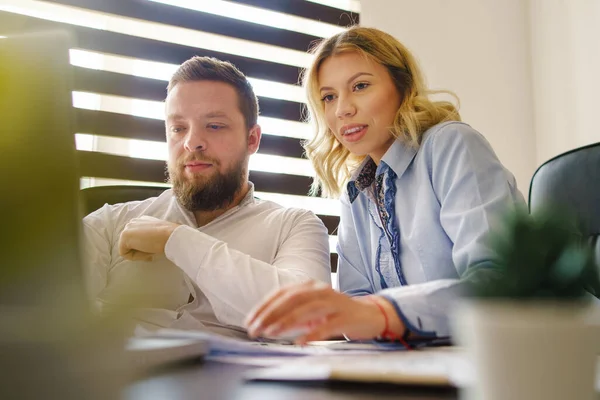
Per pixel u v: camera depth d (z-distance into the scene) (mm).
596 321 316
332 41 1464
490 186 1159
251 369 600
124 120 1981
